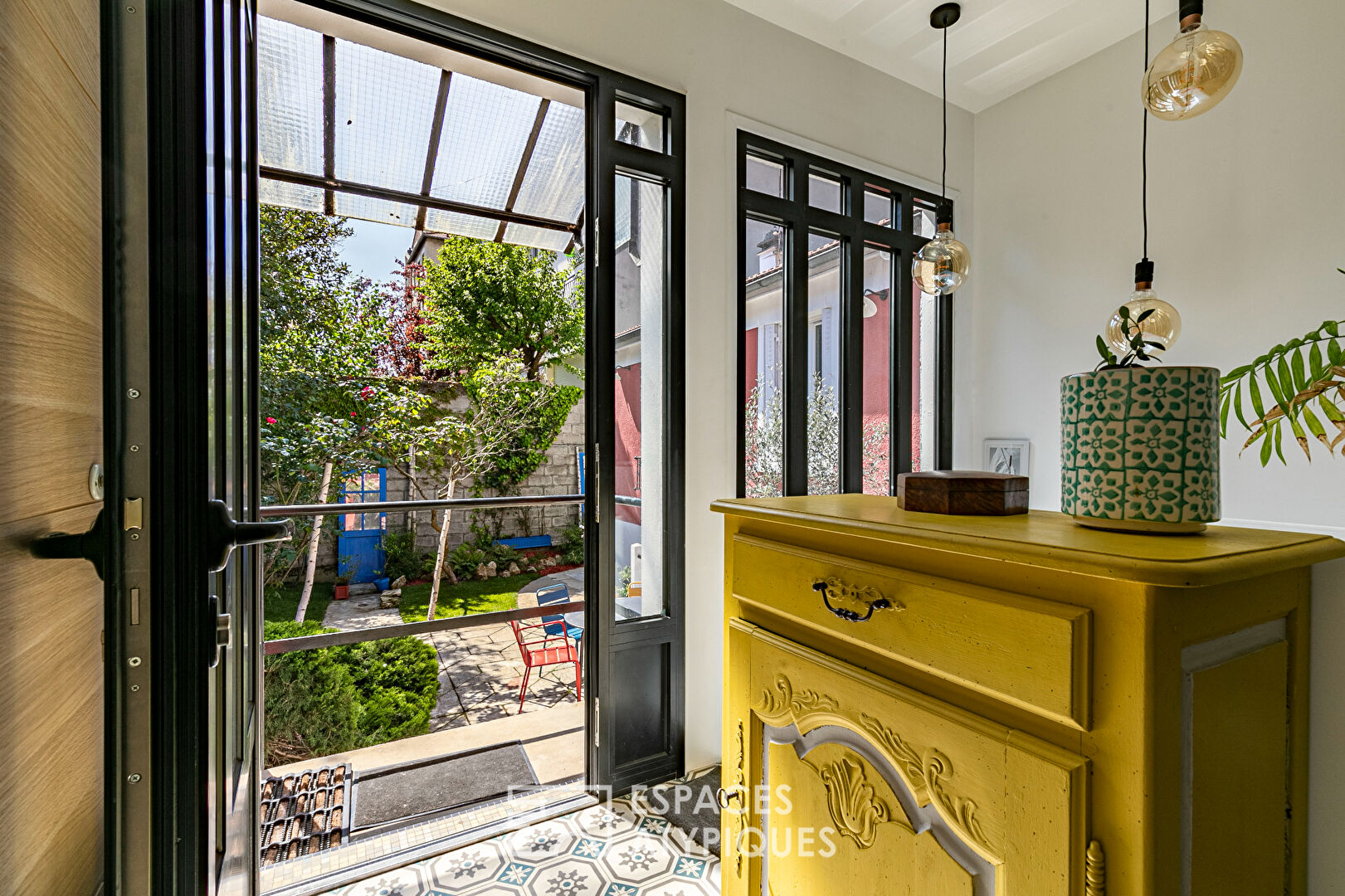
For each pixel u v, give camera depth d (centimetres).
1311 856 76
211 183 75
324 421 423
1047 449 255
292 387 405
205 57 65
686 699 203
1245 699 67
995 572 72
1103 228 237
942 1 210
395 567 527
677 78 201
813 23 223
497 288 549
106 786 51
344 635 245
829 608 92
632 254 200
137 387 52
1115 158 233
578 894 149
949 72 253
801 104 229
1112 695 61
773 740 108
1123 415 72
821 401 242
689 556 203
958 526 79
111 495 52
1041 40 232
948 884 77
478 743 274
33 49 62
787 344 231
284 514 238
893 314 264
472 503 279
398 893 150
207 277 62
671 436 201
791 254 231
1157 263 221
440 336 524
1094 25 223
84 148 76
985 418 279
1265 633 71
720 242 210
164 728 54
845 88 241
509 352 563
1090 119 241
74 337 73
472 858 163
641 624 195
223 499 85
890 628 83
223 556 60
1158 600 58
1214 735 63
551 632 390
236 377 103
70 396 72
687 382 203
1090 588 63
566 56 181
